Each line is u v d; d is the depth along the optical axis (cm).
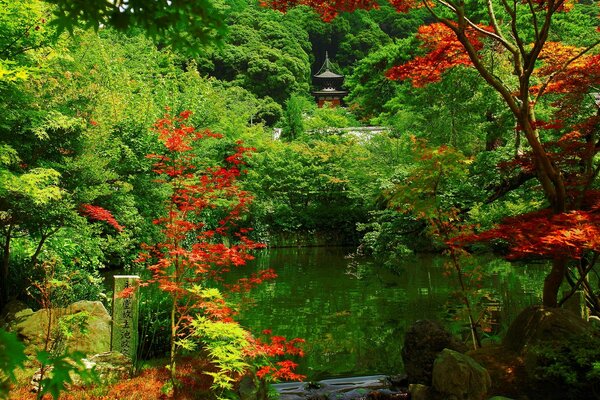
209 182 558
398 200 710
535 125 630
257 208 2438
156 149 1510
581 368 472
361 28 5719
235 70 4334
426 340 588
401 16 5803
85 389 502
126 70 2094
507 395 495
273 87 4362
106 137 1289
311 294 1273
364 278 1503
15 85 723
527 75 600
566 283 1134
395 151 2462
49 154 817
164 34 216
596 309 727
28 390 471
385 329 919
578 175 684
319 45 5634
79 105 1052
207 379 564
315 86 5234
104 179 946
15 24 693
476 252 1194
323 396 590
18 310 696
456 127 1709
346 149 2612
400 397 569
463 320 910
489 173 1041
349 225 2625
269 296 1250
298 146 2688
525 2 675
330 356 768
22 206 701
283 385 642
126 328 595
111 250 1223
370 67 2983
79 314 495
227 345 471
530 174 841
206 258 530
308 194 2664
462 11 607
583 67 683
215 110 2214
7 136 735
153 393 508
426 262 1728
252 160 2491
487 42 1328
